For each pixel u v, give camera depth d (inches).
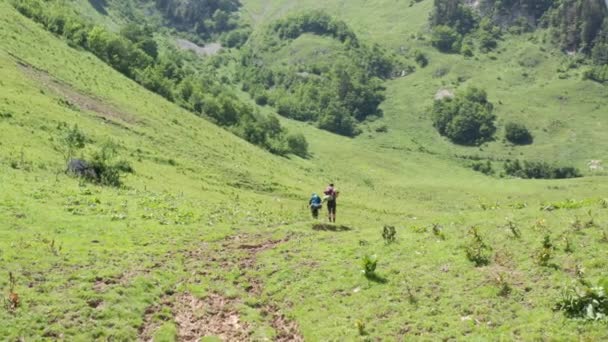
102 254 1044.5
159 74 5930.1
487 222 1115.9
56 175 1744.6
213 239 1261.1
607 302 719.1
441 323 765.3
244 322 838.5
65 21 5270.7
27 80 3065.9
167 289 916.0
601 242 904.3
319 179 4778.5
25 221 1193.4
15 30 4020.7
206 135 4190.5
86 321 772.6
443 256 973.8
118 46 5516.7
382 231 1218.6
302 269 1007.6
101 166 1893.5
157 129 3533.5
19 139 2070.6
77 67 4089.6
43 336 724.7
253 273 1019.9
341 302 872.3
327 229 1403.8
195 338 794.8
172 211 1556.3
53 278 884.6
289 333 815.1
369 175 6914.4
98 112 3265.3
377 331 767.7
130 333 766.5
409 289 866.1
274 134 7037.4
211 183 2689.5
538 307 762.8
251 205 2203.5
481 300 807.1
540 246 928.9
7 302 778.8
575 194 4825.3
